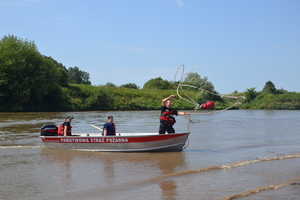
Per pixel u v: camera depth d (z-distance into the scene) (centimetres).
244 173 809
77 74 8231
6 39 4369
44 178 771
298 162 942
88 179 762
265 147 1262
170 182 734
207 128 2105
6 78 4088
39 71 4381
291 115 3844
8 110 4166
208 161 966
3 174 810
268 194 642
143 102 5509
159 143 1090
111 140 1098
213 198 621
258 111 5103
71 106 4694
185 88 6562
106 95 5122
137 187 698
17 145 1289
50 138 1177
